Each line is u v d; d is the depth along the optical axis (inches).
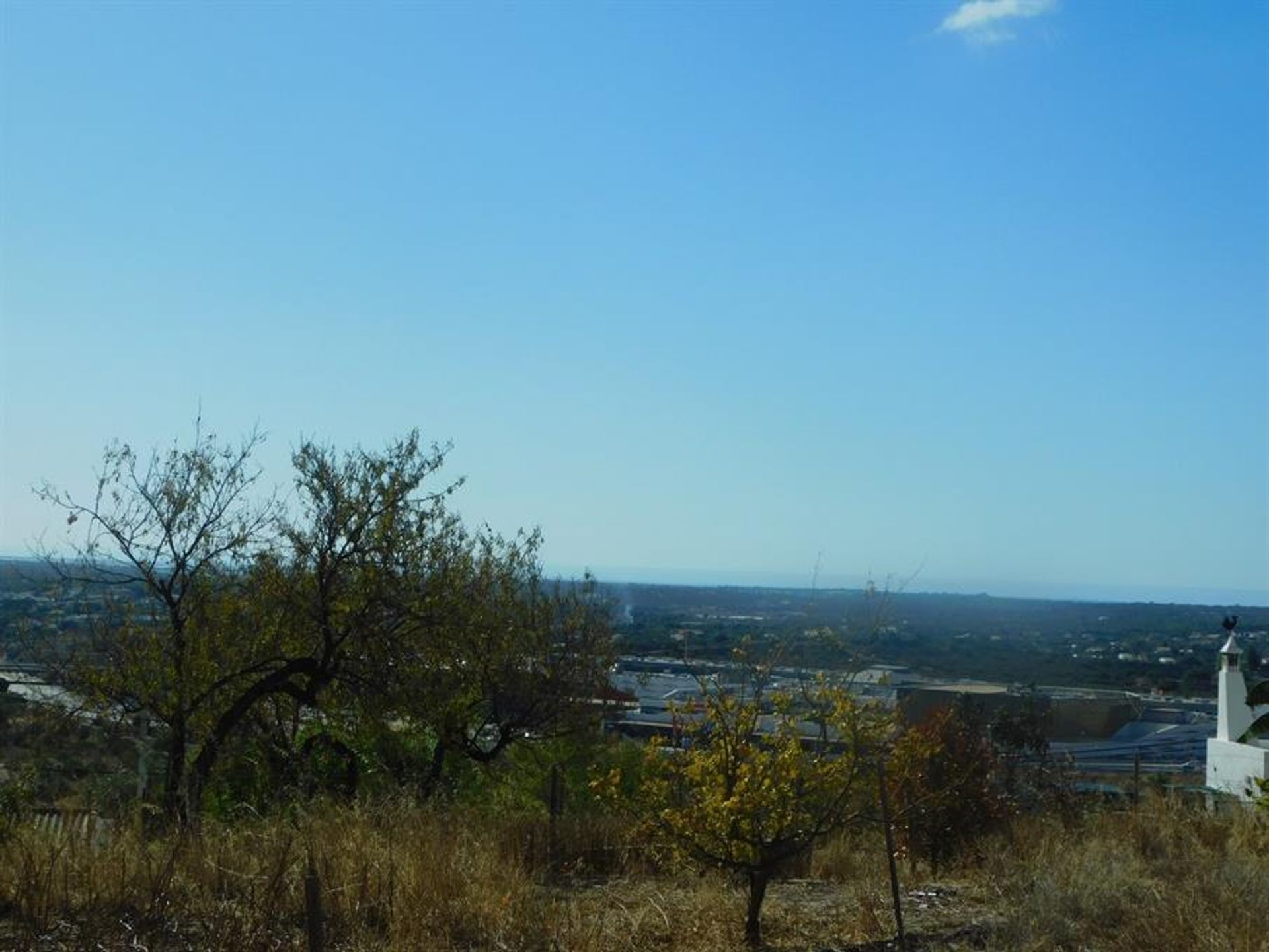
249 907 292.0
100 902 299.9
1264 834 485.4
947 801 452.1
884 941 340.2
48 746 585.6
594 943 309.1
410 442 769.6
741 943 336.8
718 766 345.4
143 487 702.5
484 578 821.2
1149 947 319.0
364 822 365.7
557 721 826.2
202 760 641.6
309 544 740.7
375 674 735.7
